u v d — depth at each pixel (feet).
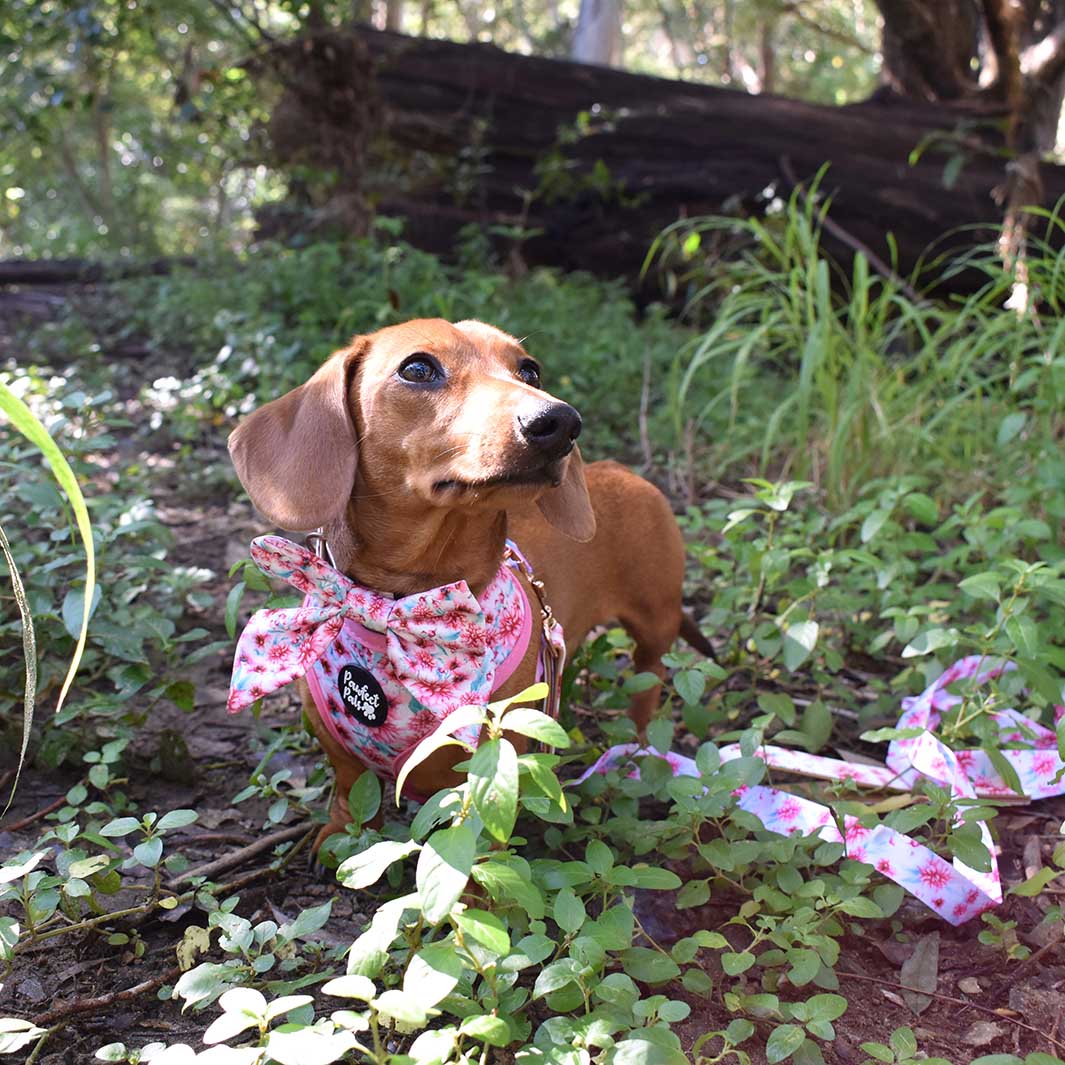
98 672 2.56
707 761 2.01
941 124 7.30
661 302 7.47
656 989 1.84
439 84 7.61
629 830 2.01
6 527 3.04
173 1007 1.78
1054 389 3.46
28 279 7.59
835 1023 1.81
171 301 6.04
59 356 5.89
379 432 1.86
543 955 1.54
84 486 3.65
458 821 1.42
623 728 2.25
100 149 11.19
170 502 4.02
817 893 1.87
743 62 16.67
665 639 2.65
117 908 1.98
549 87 7.65
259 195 10.87
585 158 7.52
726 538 2.93
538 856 2.14
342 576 1.87
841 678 2.98
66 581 2.65
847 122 7.22
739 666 2.85
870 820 2.04
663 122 7.38
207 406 4.63
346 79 7.10
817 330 3.77
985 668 2.40
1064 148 13.08
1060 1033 1.80
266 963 1.68
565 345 5.30
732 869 1.91
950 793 2.00
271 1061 1.48
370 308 5.36
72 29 7.13
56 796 2.29
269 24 8.27
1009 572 2.82
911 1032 1.63
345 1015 1.40
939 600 3.19
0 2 7.09
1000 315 4.25
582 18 12.21
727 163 7.23
